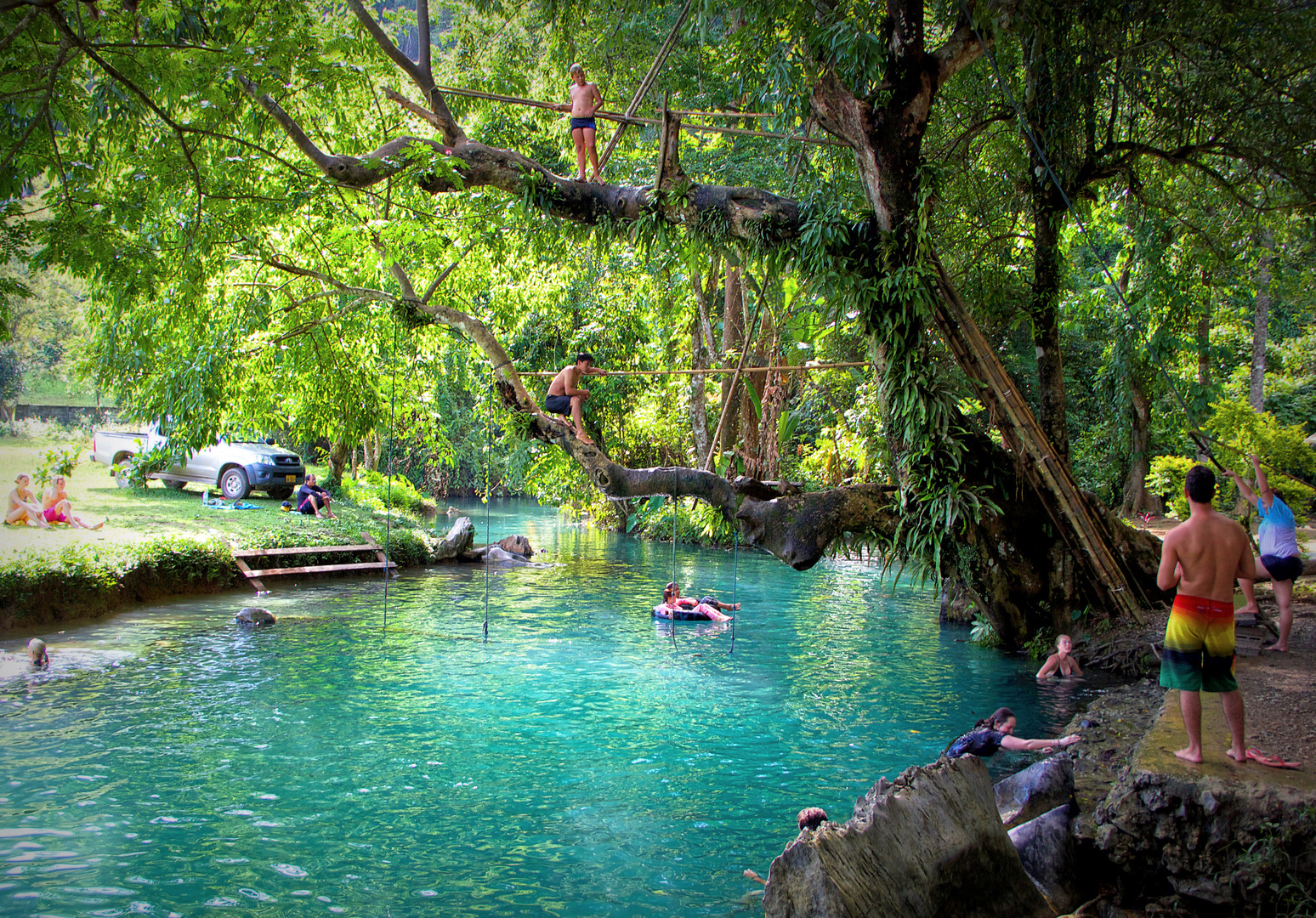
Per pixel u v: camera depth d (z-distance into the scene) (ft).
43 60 23.67
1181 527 19.01
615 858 20.88
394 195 45.93
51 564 48.24
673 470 40.86
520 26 61.05
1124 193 57.82
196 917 17.56
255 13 25.64
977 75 49.06
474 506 158.92
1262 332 81.97
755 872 20.25
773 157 56.80
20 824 21.84
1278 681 27.37
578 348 86.79
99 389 55.88
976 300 51.93
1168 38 43.73
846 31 35.01
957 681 38.52
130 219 25.89
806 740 29.99
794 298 46.32
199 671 38.01
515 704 34.19
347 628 48.26
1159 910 17.04
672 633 49.01
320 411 63.52
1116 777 22.72
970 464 39.81
